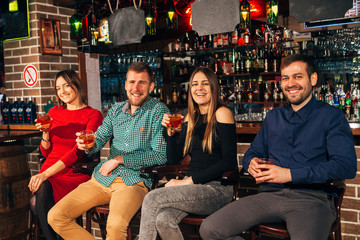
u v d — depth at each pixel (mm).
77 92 2859
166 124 2312
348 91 5309
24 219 3139
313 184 1958
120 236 2115
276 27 5723
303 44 5582
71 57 4109
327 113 1964
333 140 1906
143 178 2391
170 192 2018
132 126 2441
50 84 3889
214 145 2215
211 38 6176
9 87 4020
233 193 2211
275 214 1895
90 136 2355
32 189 2502
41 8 3777
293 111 2051
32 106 3754
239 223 1879
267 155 2268
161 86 6277
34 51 3783
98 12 3643
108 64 6418
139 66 2467
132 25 3268
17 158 3080
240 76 6141
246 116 6113
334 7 2783
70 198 2334
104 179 2396
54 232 2422
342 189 1927
